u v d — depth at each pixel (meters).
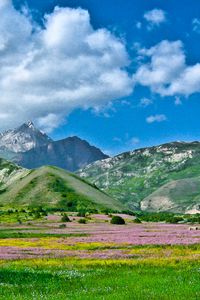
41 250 52.78
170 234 75.25
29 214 194.12
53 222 148.50
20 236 80.94
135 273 32.03
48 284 27.98
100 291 24.58
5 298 22.47
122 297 22.14
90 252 49.12
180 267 35.03
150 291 23.83
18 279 30.17
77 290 25.31
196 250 47.94
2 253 49.91
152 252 47.19
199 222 163.25
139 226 120.50
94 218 179.50
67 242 63.47
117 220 139.38
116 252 48.38
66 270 35.00
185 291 23.36
